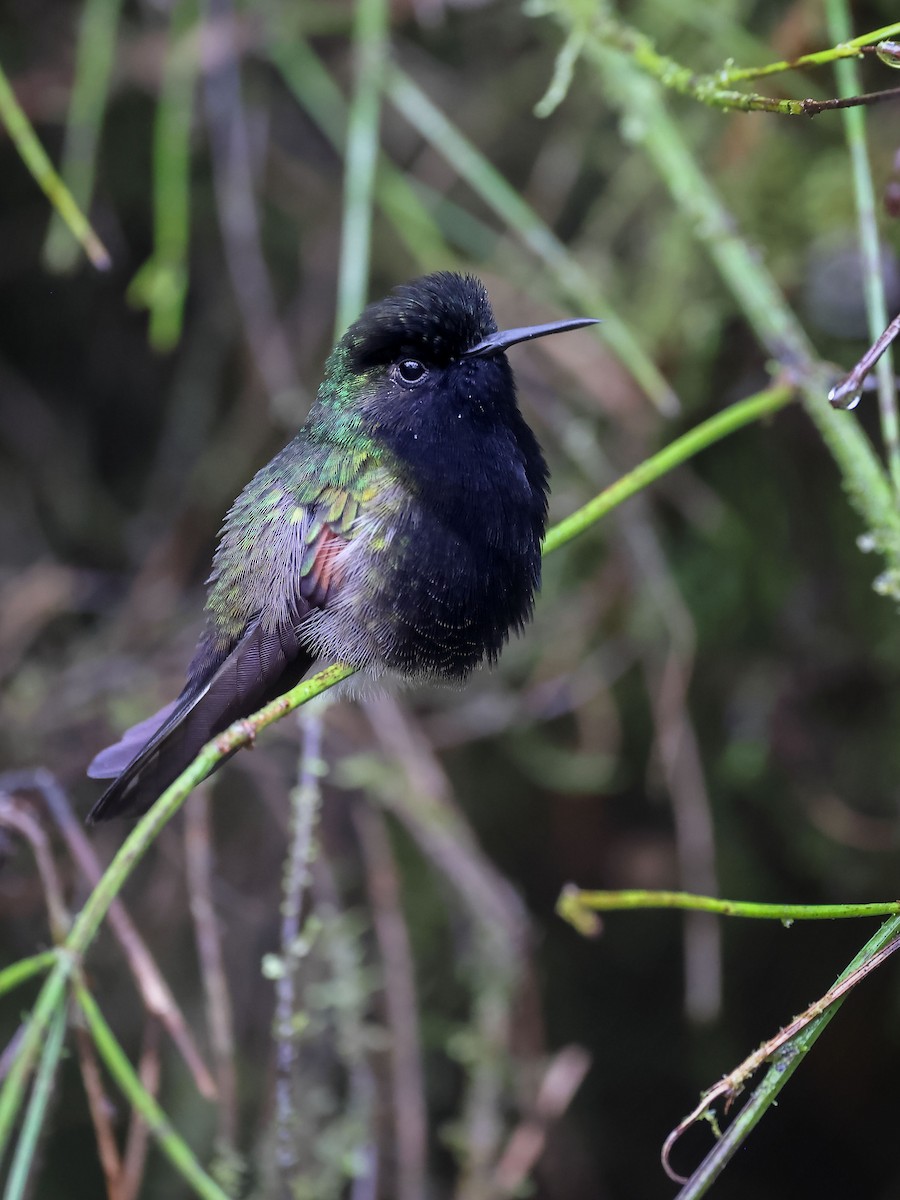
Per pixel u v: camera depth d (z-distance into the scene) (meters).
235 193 9.62
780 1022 10.85
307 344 10.20
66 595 10.35
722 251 6.44
